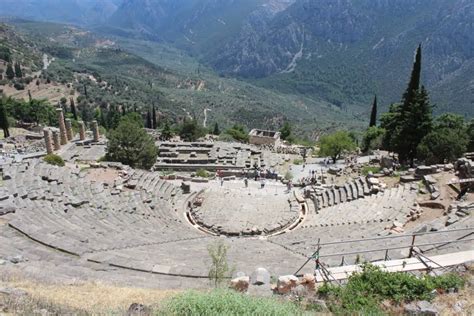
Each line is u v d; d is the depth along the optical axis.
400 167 47.47
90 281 15.38
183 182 42.25
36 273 15.56
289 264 19.06
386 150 65.81
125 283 15.72
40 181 30.81
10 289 11.99
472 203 26.98
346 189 38.31
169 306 10.66
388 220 27.91
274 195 41.59
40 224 22.81
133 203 32.97
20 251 18.61
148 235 25.02
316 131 194.12
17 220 22.16
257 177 49.22
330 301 12.73
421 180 35.06
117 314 10.84
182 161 56.50
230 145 64.88
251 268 18.27
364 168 50.09
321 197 39.16
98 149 57.72
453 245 18.89
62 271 16.59
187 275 17.30
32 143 69.00
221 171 51.69
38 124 104.50
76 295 13.27
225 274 17.05
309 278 14.03
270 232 32.56
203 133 89.69
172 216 33.75
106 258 18.84
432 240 20.36
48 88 175.38
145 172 42.44
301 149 70.69
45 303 11.22
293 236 27.98
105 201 31.20
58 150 56.53
